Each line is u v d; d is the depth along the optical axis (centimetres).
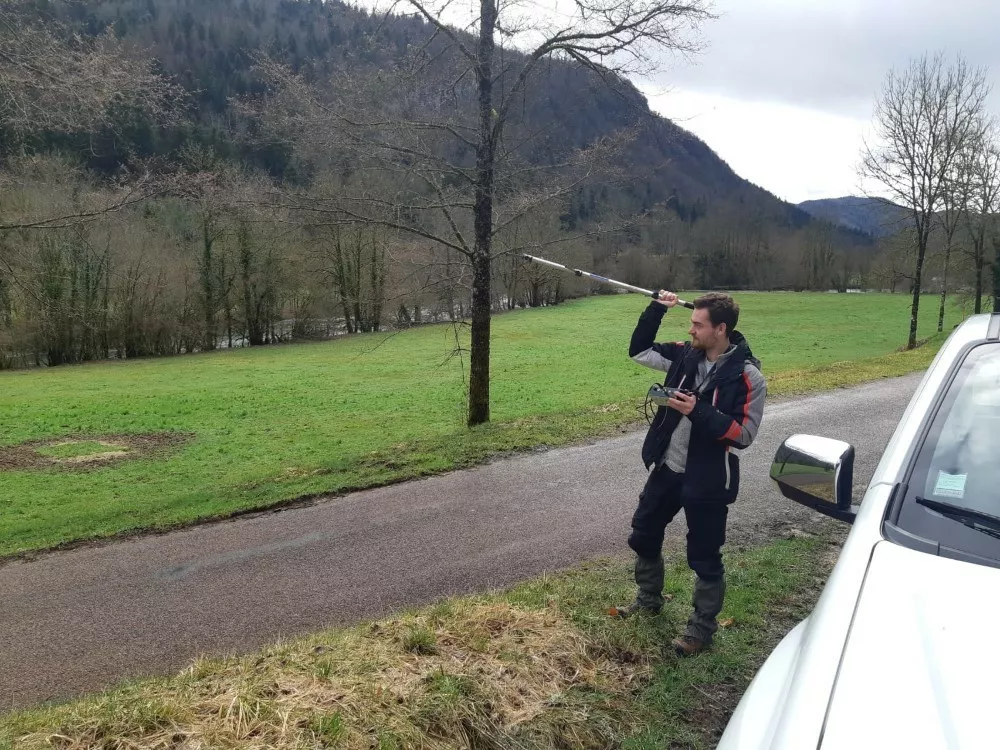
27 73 975
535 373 3178
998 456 211
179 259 4694
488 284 1297
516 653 375
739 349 373
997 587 167
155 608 582
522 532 702
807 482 236
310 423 2172
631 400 1555
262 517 814
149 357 4838
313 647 394
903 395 1441
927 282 4072
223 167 1306
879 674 147
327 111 1129
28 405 2716
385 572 621
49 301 1561
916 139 2831
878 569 180
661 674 374
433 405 2398
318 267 4991
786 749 138
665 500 404
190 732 293
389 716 309
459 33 1173
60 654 510
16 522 1033
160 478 1470
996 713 133
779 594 489
